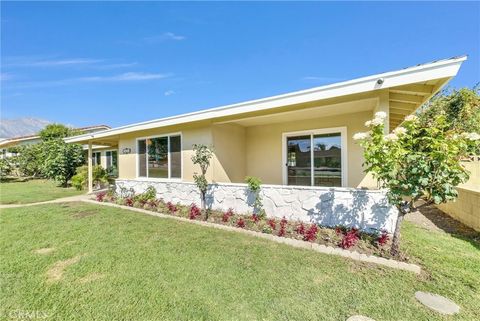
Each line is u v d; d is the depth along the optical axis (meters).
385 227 4.59
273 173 8.04
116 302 2.73
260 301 2.73
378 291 2.92
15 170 20.36
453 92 10.02
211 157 7.20
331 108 5.91
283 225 5.05
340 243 4.13
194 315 2.52
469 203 5.65
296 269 3.44
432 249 4.16
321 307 2.64
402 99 5.20
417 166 3.37
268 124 8.16
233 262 3.67
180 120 7.38
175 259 3.79
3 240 4.68
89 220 6.18
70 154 15.21
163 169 8.92
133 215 6.75
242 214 6.25
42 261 3.75
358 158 6.50
